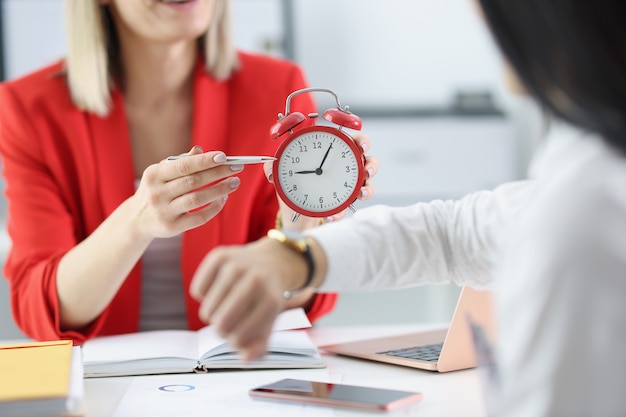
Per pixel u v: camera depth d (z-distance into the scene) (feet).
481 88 11.80
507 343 2.25
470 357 4.08
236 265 2.58
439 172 11.62
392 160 11.56
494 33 2.31
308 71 11.58
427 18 11.61
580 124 2.19
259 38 11.33
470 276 3.51
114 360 4.14
